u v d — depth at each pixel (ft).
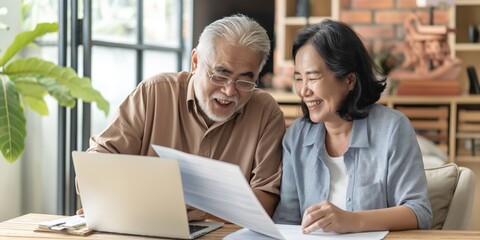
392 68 15.34
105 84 13.41
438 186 6.69
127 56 14.15
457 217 6.63
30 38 9.89
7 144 9.54
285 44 17.26
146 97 6.87
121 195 5.44
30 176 12.39
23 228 5.82
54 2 11.69
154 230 5.47
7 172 11.94
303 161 6.51
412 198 5.98
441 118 14.60
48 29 9.95
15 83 10.28
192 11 14.80
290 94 15.07
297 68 6.24
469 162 15.11
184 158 5.11
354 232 5.58
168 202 5.28
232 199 5.11
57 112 11.98
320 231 5.61
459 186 6.66
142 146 6.82
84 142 11.63
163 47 15.33
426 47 14.90
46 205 12.30
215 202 5.36
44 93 10.59
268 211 6.53
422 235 5.57
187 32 16.15
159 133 6.79
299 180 6.48
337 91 6.17
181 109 6.81
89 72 11.51
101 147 6.64
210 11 14.67
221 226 5.96
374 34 17.30
